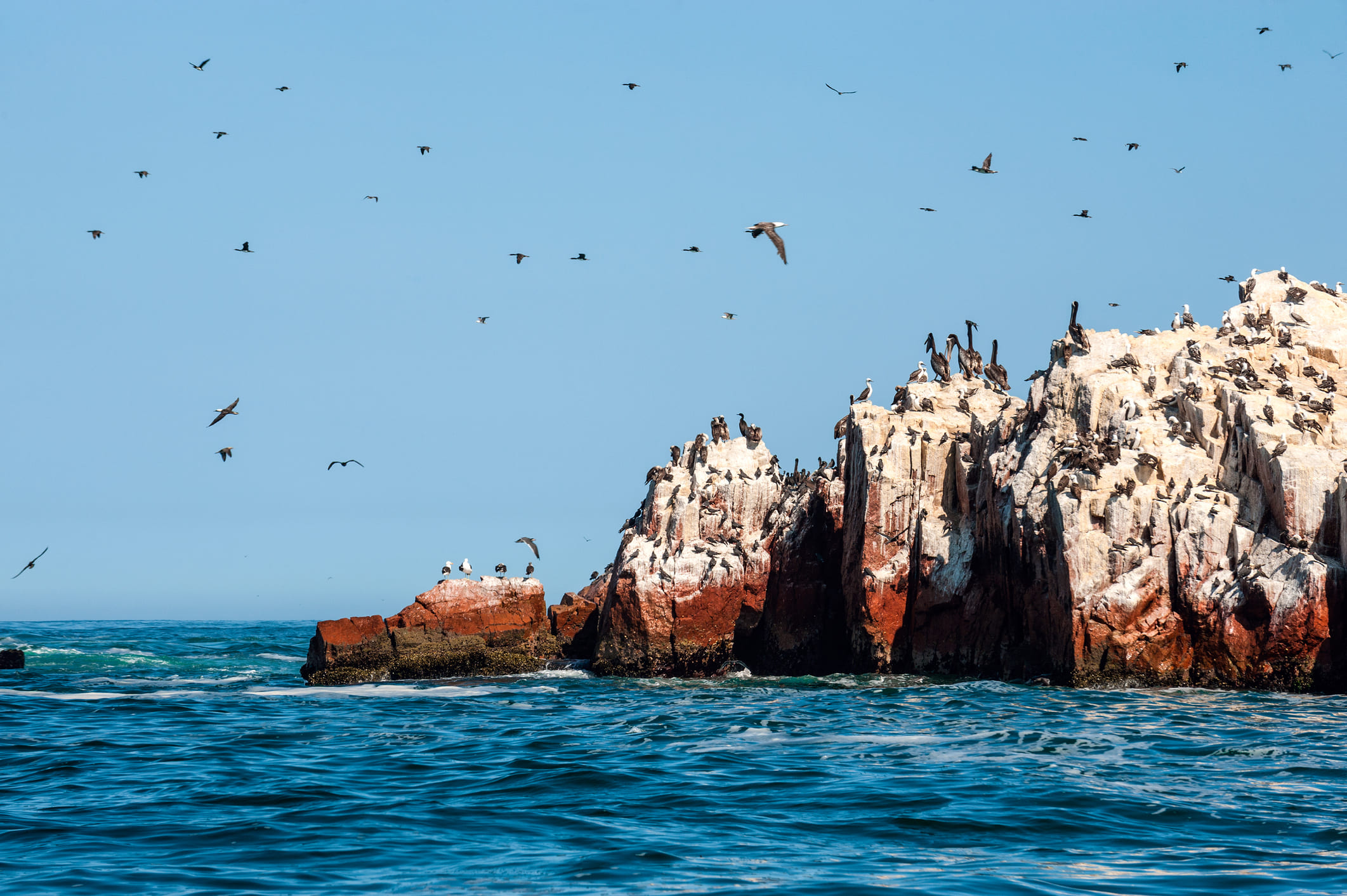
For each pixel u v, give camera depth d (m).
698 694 79.06
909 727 60.62
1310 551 74.00
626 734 59.44
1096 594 76.25
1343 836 37.34
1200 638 75.38
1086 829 38.47
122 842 37.41
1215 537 75.88
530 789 45.12
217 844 37.19
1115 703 68.62
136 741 57.56
